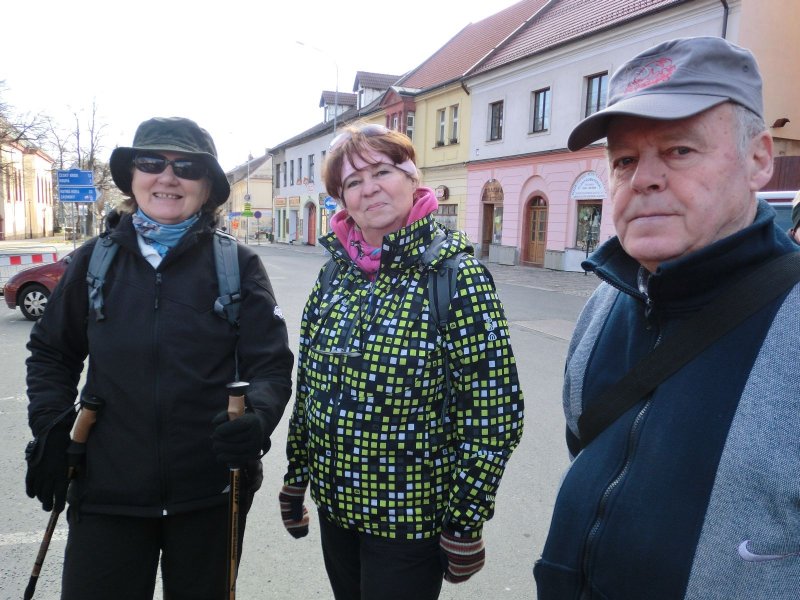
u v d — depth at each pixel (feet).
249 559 8.94
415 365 5.05
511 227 65.87
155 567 5.82
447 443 5.28
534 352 22.81
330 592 8.18
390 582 5.19
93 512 5.50
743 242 3.29
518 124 63.67
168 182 5.74
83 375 17.72
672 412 3.33
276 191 151.23
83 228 127.03
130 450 5.46
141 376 5.48
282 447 13.23
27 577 8.25
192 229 5.82
